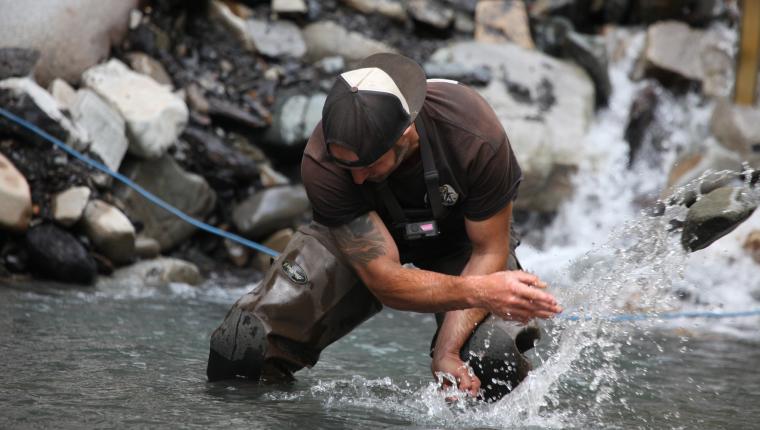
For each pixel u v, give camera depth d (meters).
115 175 10.24
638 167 14.84
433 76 13.99
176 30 13.02
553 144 13.77
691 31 16.16
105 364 5.93
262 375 5.48
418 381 6.04
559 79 14.81
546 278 11.59
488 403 5.26
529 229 13.68
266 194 11.71
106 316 7.87
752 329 8.84
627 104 15.25
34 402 4.82
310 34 14.19
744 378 6.54
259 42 13.59
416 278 4.81
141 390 5.24
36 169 9.89
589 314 5.56
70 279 9.46
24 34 10.70
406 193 4.89
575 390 5.88
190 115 11.98
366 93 4.40
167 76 12.20
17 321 7.26
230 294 9.98
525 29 15.65
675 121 15.40
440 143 4.70
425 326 8.58
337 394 5.44
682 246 4.91
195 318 8.17
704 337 8.31
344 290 5.44
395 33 14.88
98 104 10.52
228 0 14.02
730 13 16.48
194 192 11.28
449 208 4.95
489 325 5.28
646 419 5.20
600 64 15.05
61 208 9.73
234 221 11.66
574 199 13.91
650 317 5.61
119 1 11.91
